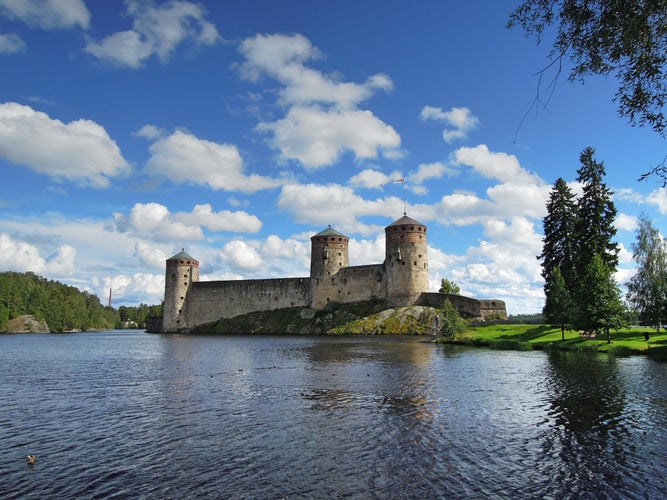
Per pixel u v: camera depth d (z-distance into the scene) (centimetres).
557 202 6956
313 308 11619
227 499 1284
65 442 1798
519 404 2359
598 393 2614
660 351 4422
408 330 8962
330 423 2012
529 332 6688
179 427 1983
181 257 13288
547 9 1305
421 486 1358
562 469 1487
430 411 2220
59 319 18038
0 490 1355
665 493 1316
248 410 2275
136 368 4122
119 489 1357
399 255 10612
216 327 12381
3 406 2469
